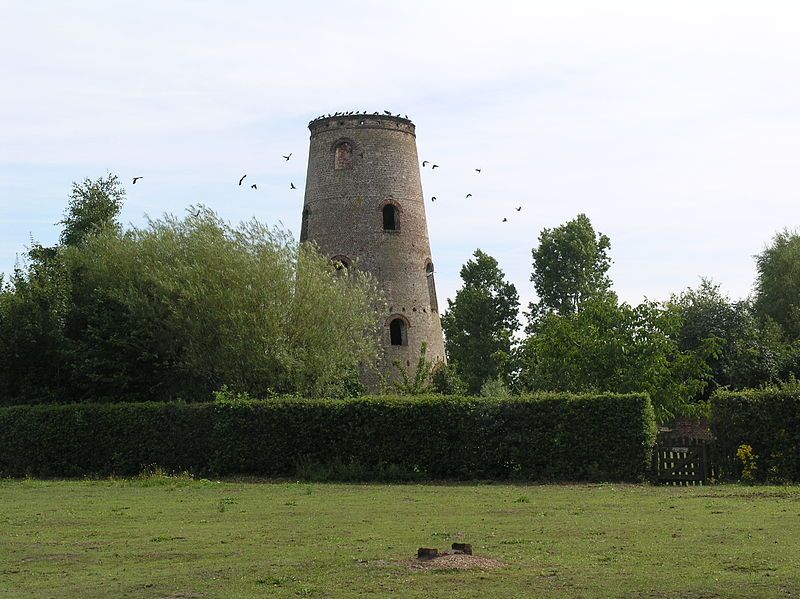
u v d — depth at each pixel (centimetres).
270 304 4572
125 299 4691
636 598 1402
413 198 5909
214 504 2709
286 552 1823
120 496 2994
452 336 8394
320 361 4553
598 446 3369
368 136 5841
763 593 1418
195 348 4541
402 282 5762
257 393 4525
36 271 5022
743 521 2144
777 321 7538
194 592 1498
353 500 2791
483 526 2144
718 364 5822
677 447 3394
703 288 6169
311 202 5900
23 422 4066
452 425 3541
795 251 7706
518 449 3469
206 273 4644
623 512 2369
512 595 1428
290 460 3700
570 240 8206
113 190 6156
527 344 5372
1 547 1952
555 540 1909
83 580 1612
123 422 3944
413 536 2000
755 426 3206
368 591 1472
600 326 4669
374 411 3612
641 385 4428
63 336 4778
